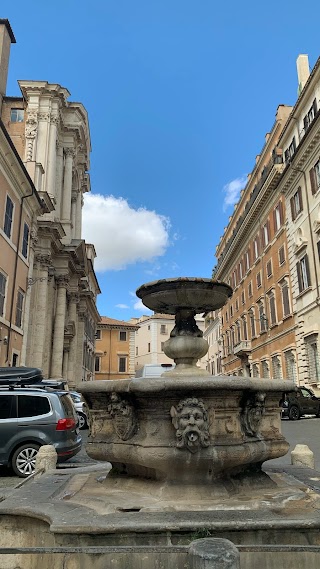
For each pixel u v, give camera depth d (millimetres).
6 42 33219
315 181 26500
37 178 30016
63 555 3414
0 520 4121
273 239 34188
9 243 22906
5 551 2506
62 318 33875
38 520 3939
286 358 31500
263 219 37062
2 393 10125
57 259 34375
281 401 5398
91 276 54625
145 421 4730
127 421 4836
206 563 2182
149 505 4121
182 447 4438
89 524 3486
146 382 4562
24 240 26031
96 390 5133
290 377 30625
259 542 3465
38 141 33188
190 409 4434
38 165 30266
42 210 28547
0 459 9672
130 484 4930
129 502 4234
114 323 71312
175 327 6180
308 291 27406
